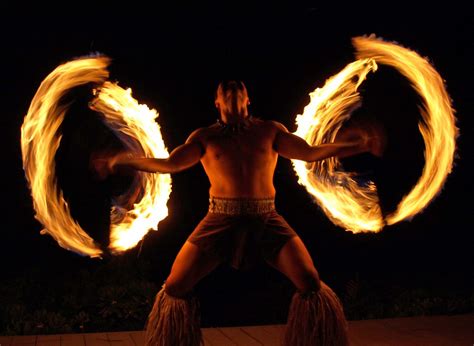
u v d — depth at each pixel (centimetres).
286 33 750
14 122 677
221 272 726
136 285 592
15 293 586
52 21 698
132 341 446
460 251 729
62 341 446
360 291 623
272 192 341
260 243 331
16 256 661
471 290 624
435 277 673
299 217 753
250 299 655
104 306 569
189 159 339
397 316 579
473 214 736
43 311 544
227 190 334
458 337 455
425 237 744
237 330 473
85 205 641
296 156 342
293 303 333
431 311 579
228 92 345
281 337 338
